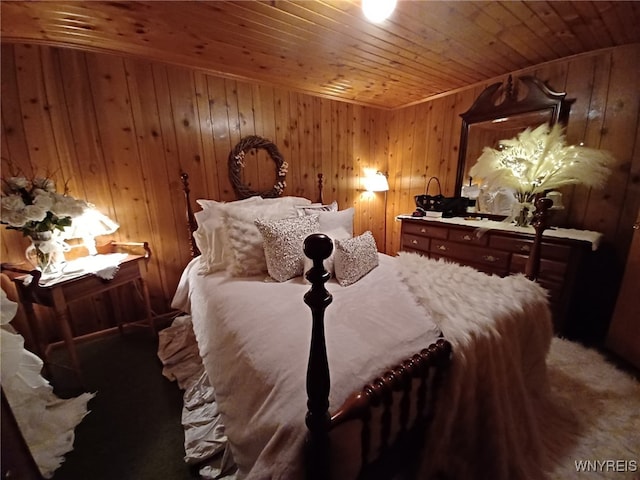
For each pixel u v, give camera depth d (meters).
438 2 1.44
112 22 1.56
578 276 1.88
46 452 1.19
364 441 0.75
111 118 1.98
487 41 1.85
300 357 0.86
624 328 1.76
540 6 1.49
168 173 2.22
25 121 1.75
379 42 1.84
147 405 1.47
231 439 0.89
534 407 1.31
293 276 1.63
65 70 1.82
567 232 2.02
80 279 1.61
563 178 2.02
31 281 1.52
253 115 2.52
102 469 1.14
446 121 2.95
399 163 3.46
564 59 2.11
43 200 1.57
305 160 2.91
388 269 1.71
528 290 1.31
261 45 1.86
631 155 1.93
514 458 1.00
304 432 0.66
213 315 1.34
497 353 1.02
